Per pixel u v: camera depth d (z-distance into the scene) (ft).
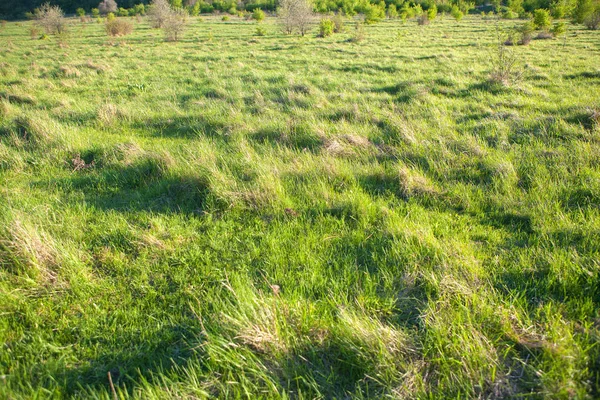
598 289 9.77
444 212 14.47
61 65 54.08
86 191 16.92
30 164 19.84
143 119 27.96
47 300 10.10
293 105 30.45
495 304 9.39
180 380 7.97
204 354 8.50
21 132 23.50
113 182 17.58
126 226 13.64
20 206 14.76
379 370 7.89
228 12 206.59
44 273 10.75
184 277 11.00
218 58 62.03
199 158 18.22
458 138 21.18
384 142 21.48
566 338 8.09
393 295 10.05
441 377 7.91
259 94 33.22
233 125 24.53
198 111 29.58
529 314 9.32
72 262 11.09
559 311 9.05
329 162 17.67
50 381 7.89
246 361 8.15
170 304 10.00
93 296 10.33
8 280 10.47
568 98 31.83
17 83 43.52
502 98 31.94
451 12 152.15
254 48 75.72
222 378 8.01
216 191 14.94
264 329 8.57
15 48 84.84
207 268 11.38
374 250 12.01
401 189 15.88
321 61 55.42
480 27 108.27
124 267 11.48
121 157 19.89
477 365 7.89
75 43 94.27
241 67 51.78
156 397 7.35
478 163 18.06
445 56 56.49
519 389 7.54
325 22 95.81
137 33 117.39
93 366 8.37
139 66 55.11
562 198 14.65
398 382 7.75
